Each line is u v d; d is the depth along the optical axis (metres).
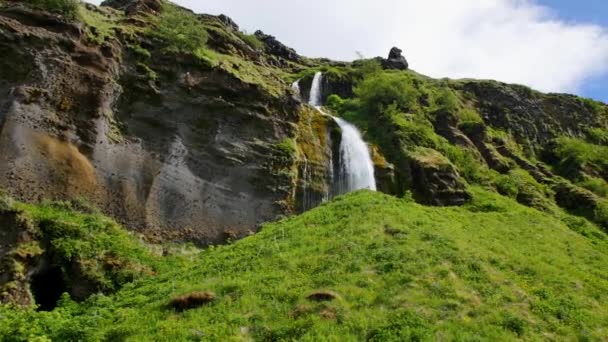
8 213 25.42
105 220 29.50
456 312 18.16
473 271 22.12
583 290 22.48
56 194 29.53
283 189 39.16
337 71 73.38
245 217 36.53
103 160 32.34
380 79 59.66
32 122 30.31
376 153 48.72
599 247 35.25
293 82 68.19
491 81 77.12
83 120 32.47
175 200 34.09
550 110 75.12
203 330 16.80
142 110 35.81
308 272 21.59
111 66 35.00
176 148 35.78
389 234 26.27
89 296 24.62
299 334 16.28
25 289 23.98
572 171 60.91
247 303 18.58
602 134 74.31
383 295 19.03
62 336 17.19
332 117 51.25
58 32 33.50
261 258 23.77
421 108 60.72
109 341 17.14
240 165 37.97
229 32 51.34
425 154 48.28
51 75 31.98
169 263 29.17
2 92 30.39
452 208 39.59
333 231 27.00
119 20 41.44
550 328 18.06
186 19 43.25
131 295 22.89
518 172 55.69
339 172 45.09
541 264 25.48
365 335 16.28
